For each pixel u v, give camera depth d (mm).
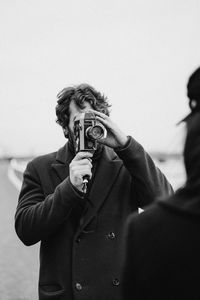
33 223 2443
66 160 2648
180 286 1304
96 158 2609
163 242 1335
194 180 1310
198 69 1380
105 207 2531
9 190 19203
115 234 2500
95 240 2477
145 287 1356
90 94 2592
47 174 2668
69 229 2498
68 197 2367
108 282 2428
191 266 1292
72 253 2465
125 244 1417
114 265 2449
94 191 2527
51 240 2506
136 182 2490
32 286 6023
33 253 8070
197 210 1276
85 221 2480
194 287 1287
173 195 1365
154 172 2529
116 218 2527
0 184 22203
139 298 1377
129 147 2451
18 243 8906
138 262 1368
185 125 1351
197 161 1294
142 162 2465
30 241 2496
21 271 6801
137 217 1420
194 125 1321
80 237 2475
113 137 2496
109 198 2553
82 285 2424
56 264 2475
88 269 2439
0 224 11055
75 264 2445
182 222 1319
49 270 2490
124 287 1403
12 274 6621
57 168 2643
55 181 2639
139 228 1388
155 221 1365
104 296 2414
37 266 7117
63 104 2613
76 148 2461
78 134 2430
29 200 2613
